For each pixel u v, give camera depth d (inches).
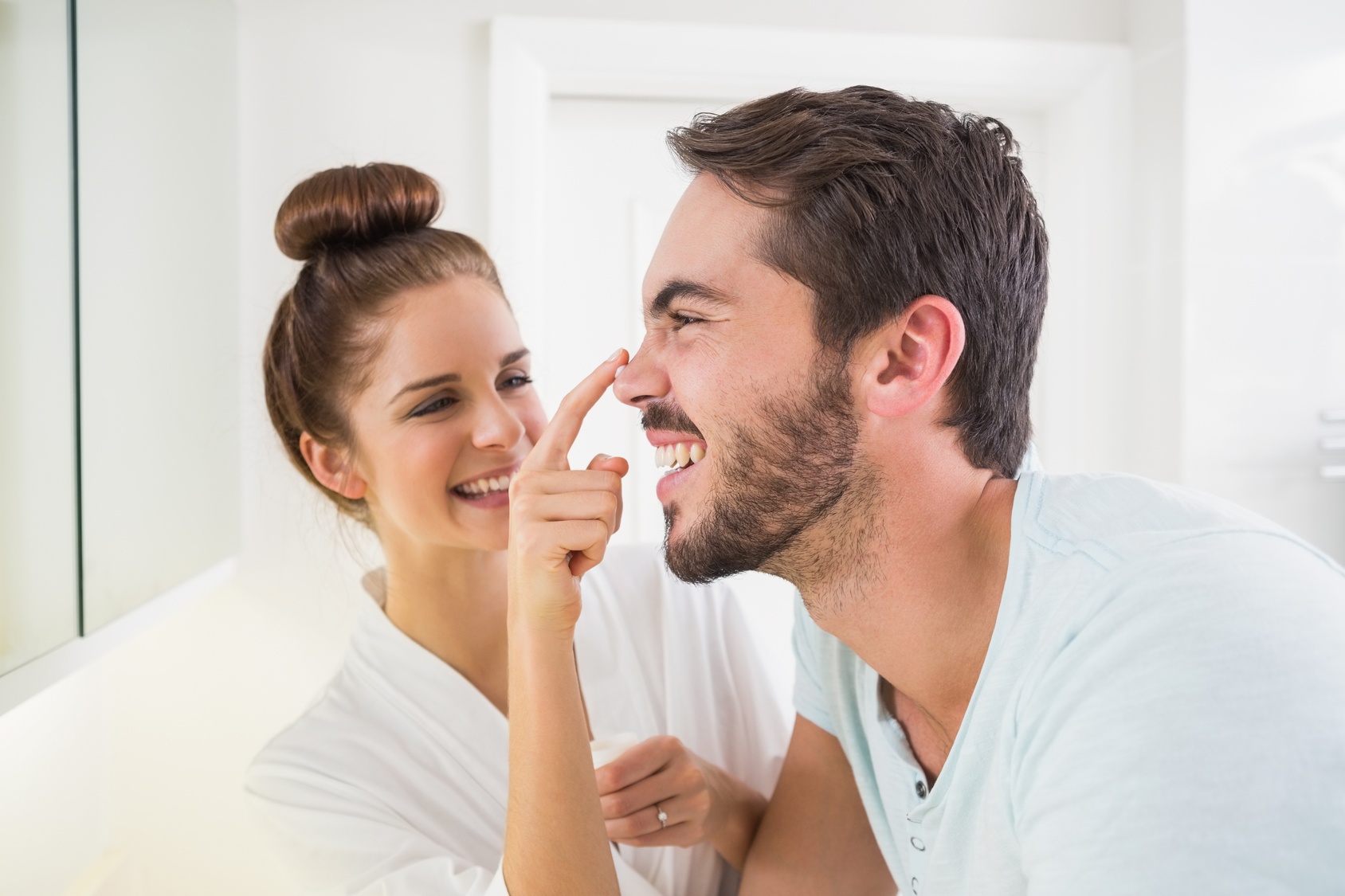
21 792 47.1
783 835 34.5
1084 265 67.2
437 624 38.0
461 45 60.5
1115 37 67.2
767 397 23.7
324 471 39.4
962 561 24.6
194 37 50.9
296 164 59.2
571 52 60.8
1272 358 62.8
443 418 36.1
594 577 41.1
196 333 51.4
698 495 25.1
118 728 59.6
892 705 29.0
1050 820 18.4
